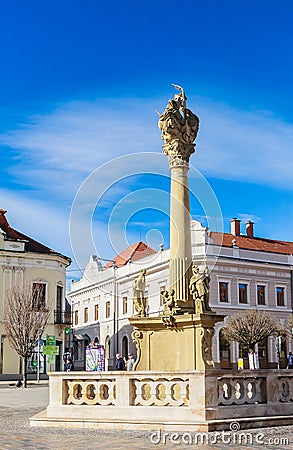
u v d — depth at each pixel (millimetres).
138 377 11258
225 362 45125
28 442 9617
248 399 11477
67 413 11805
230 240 50406
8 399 22234
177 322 13945
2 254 45219
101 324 53906
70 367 36469
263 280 48719
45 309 42000
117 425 11094
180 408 10867
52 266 47312
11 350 44188
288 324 46750
